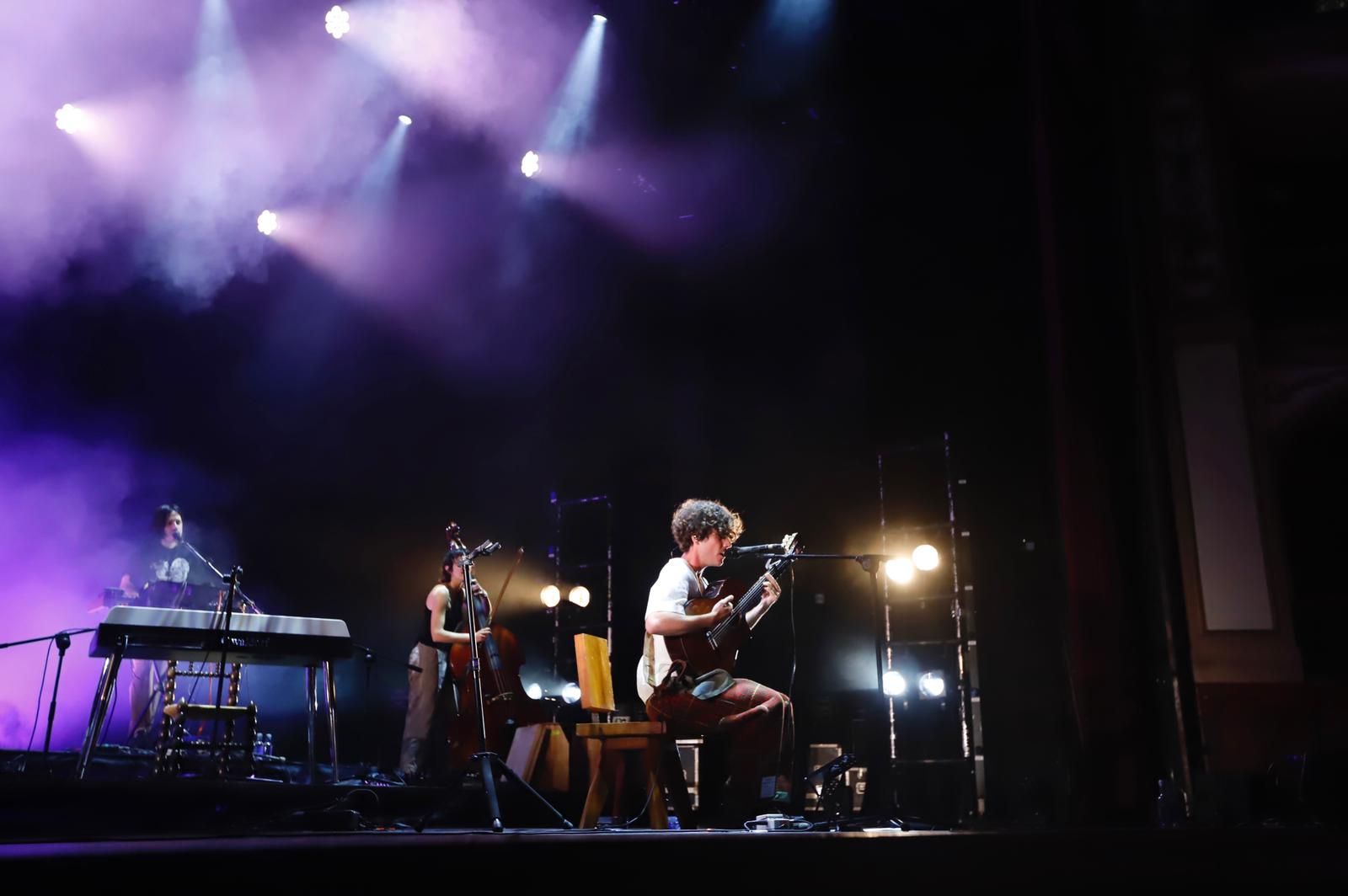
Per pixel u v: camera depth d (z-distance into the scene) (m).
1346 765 5.49
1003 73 8.37
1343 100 6.96
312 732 5.19
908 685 8.38
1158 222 6.85
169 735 5.34
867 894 1.33
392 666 9.36
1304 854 1.56
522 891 1.10
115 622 4.65
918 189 8.96
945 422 8.70
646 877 1.18
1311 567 6.96
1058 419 6.80
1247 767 6.02
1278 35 7.01
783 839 1.31
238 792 4.21
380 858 1.01
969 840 1.44
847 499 9.01
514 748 5.71
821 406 9.24
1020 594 8.14
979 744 7.74
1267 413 7.03
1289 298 7.15
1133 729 6.28
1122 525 6.64
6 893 0.80
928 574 8.55
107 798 3.94
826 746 7.02
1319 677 6.53
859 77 8.62
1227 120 7.05
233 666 5.63
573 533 9.84
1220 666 6.20
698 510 4.57
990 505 8.38
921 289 8.96
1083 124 7.04
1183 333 6.68
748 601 4.35
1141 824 6.02
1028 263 8.22
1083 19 7.12
